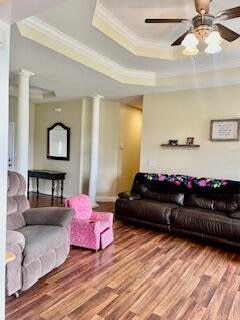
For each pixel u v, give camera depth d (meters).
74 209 3.04
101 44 3.30
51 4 1.29
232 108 4.24
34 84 4.62
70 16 2.63
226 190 3.81
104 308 2.03
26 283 2.13
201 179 4.17
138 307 2.06
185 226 3.62
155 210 3.91
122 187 6.51
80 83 4.48
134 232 3.92
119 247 3.31
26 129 3.96
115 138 6.25
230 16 2.22
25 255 2.12
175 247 3.37
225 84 4.25
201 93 4.54
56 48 3.06
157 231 3.99
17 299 2.10
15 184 2.83
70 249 3.18
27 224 2.77
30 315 1.91
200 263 2.91
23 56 3.26
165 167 4.93
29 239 2.29
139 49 3.65
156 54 3.73
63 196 6.34
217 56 3.66
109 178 6.23
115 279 2.49
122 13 2.86
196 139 4.59
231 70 3.90
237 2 2.58
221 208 3.69
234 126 4.20
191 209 3.77
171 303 2.12
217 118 4.38
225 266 2.85
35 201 5.78
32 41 2.82
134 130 6.87
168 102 4.90
